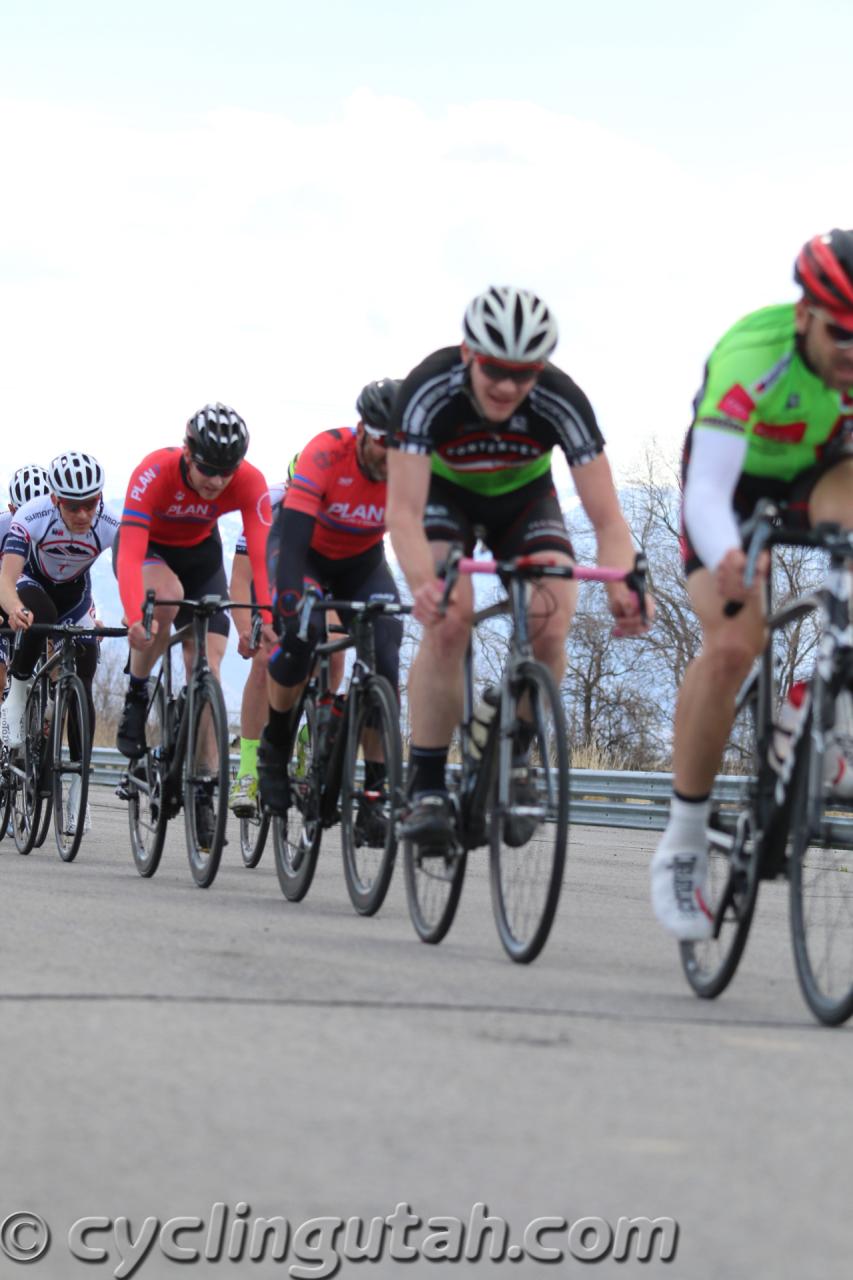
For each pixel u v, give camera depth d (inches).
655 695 2233.0
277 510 513.0
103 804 1025.5
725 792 306.5
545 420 353.4
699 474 296.4
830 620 281.3
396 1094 208.1
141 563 522.9
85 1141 183.3
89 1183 169.5
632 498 2411.4
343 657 450.0
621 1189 172.1
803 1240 158.2
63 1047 228.8
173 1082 210.8
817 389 298.8
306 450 465.1
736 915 294.5
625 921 438.3
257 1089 208.4
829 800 279.6
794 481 315.9
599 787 964.0
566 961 345.1
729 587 284.4
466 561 329.1
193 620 497.7
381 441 453.4
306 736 456.8
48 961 305.9
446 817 350.6
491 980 306.5
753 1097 215.8
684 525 309.4
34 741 604.4
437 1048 236.8
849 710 278.4
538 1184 172.7
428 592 330.6
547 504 365.4
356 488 466.0
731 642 301.6
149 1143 183.2
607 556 351.6
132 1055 225.1
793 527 318.0
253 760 567.2
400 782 398.0
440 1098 207.0
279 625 455.5
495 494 362.6
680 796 310.3
